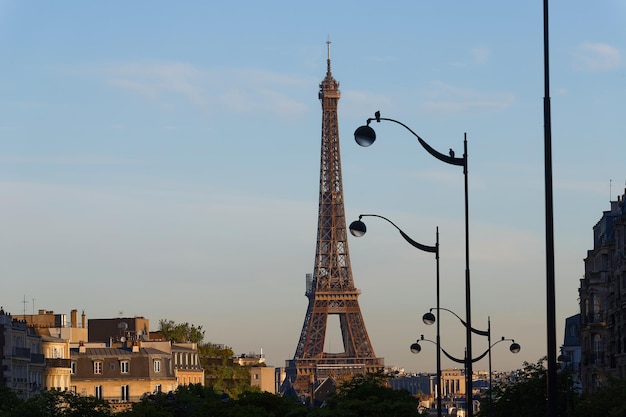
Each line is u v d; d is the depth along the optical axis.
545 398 140.00
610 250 168.38
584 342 179.62
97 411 154.75
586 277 189.50
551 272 49.62
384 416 132.25
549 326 49.41
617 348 156.75
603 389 123.56
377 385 143.00
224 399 137.62
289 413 139.25
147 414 144.88
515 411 142.25
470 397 88.94
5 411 163.00
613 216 172.12
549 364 49.34
